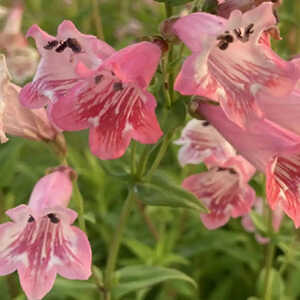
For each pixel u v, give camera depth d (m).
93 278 0.53
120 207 0.69
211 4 0.47
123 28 0.88
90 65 0.46
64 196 0.49
